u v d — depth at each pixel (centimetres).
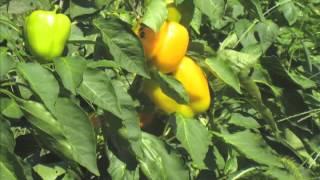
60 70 111
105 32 120
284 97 166
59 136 110
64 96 114
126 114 122
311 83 167
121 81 132
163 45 129
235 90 143
